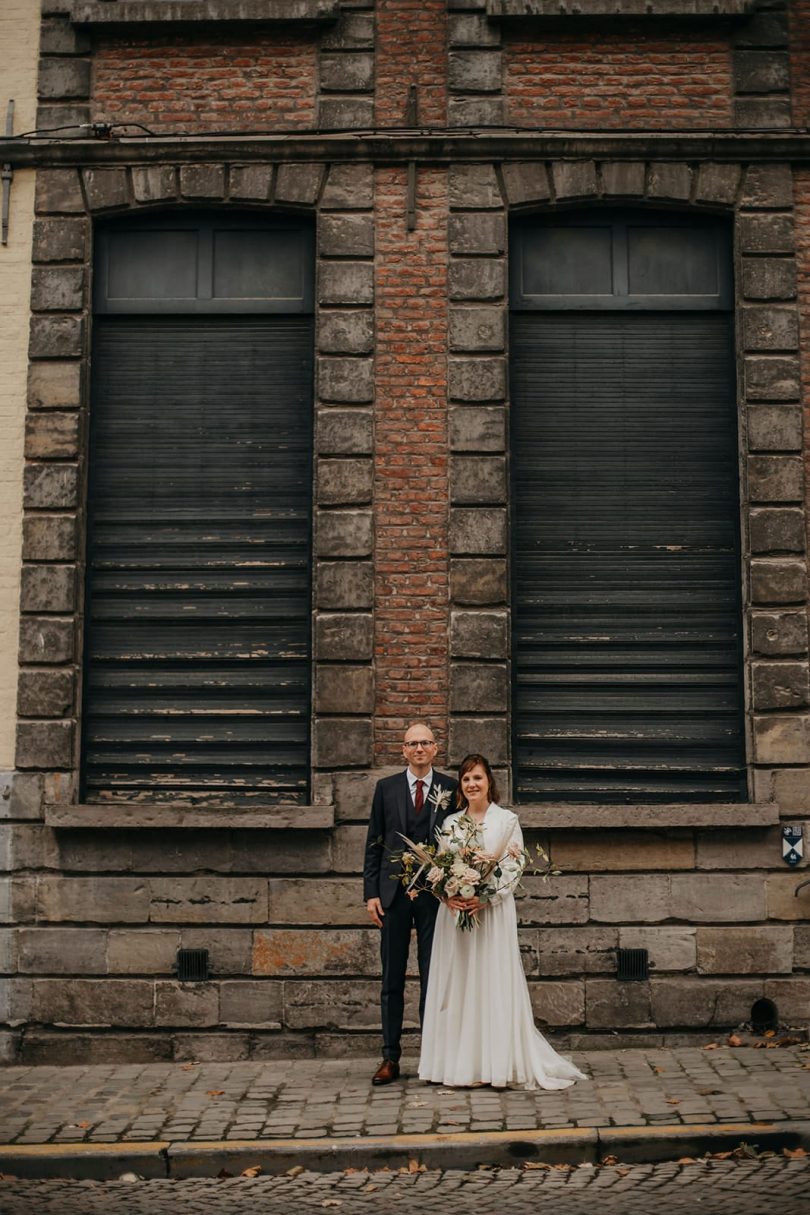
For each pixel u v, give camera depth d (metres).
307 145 10.24
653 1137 6.87
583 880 9.55
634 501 10.24
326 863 9.59
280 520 10.24
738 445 10.20
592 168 10.24
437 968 8.12
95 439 10.35
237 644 10.15
